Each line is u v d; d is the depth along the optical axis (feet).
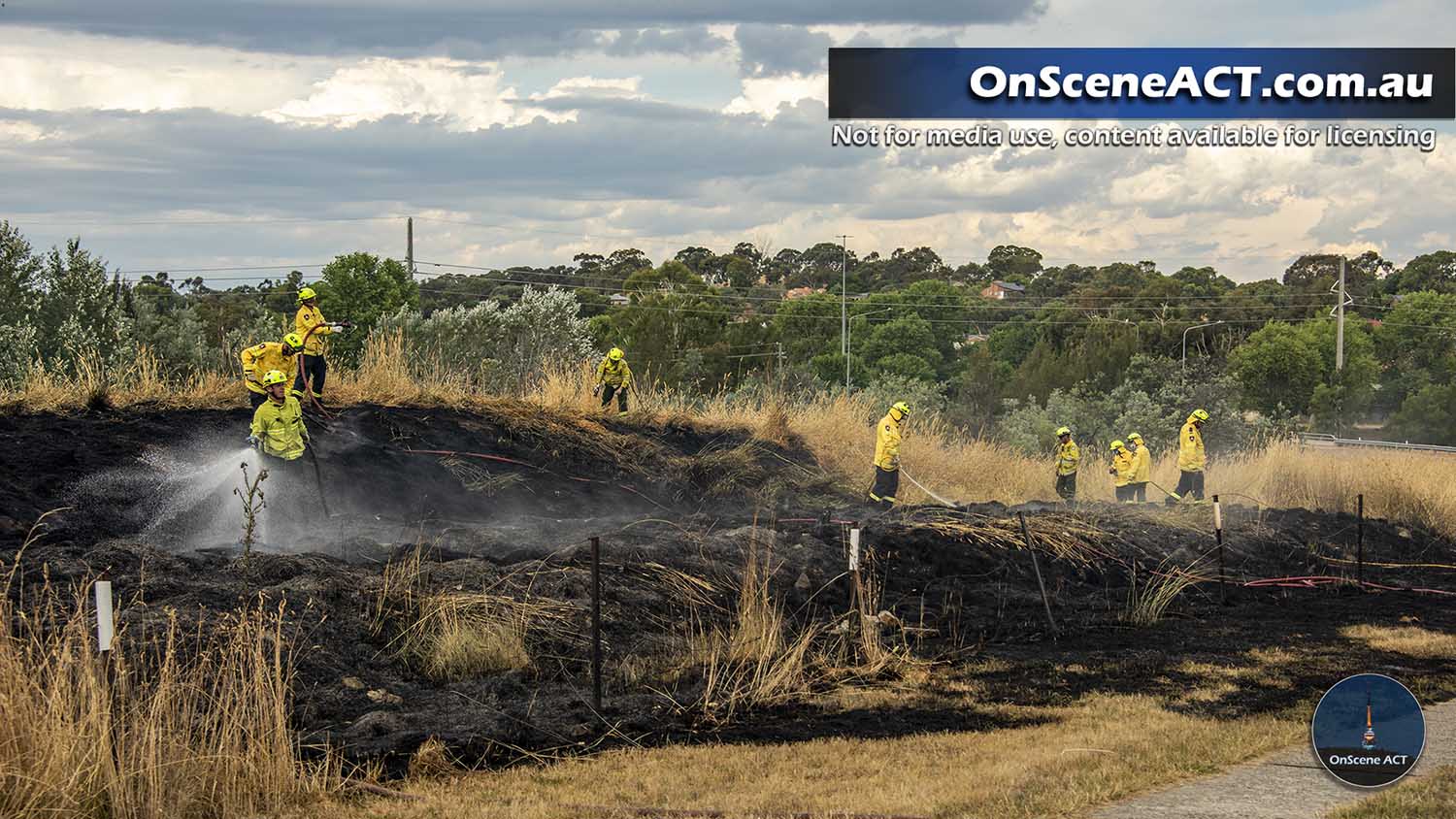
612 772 23.49
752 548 38.68
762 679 29.94
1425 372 235.40
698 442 61.52
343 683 26.99
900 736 26.45
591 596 32.60
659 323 195.00
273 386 40.50
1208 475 69.77
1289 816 20.75
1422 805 21.18
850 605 34.83
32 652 23.52
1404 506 63.98
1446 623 40.22
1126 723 27.07
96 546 31.83
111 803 20.20
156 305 99.19
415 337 94.53
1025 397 159.74
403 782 22.63
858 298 306.76
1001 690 30.53
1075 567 45.68
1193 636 37.47
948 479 66.69
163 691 21.67
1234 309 270.26
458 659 29.19
